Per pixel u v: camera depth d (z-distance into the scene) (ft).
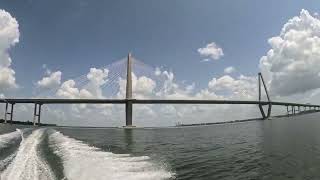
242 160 73.15
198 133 202.18
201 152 91.30
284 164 65.46
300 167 61.67
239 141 127.34
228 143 120.26
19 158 66.03
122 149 98.53
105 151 87.76
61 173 52.11
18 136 121.39
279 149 90.99
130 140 147.02
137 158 74.90
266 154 81.76
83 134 180.55
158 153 88.63
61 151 77.51
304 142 107.24
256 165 65.62
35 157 67.56
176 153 88.84
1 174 51.29
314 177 53.52
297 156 75.72
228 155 82.84
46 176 50.16
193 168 62.75
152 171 57.11
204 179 53.52
